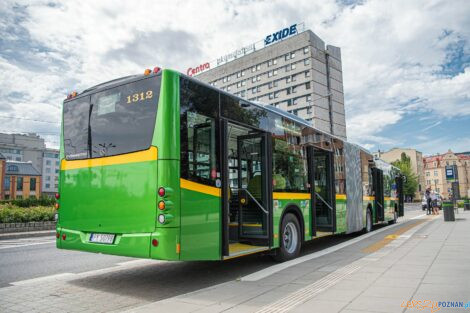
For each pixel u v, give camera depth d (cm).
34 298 563
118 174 600
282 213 823
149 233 552
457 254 815
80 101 683
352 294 511
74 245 647
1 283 658
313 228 959
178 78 591
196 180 593
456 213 2555
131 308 506
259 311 453
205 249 598
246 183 807
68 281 673
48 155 12050
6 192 8256
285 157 862
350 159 1280
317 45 8262
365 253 905
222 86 9825
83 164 652
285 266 757
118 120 619
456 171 2934
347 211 1200
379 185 1641
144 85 599
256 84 9050
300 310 448
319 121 7938
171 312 457
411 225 1695
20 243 1223
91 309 509
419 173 12056
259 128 771
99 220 615
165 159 555
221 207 640
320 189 1071
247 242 791
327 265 755
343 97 8675
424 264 707
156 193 553
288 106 8350
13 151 11244
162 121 565
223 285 597
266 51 8900
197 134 609
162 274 731
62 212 676
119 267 803
